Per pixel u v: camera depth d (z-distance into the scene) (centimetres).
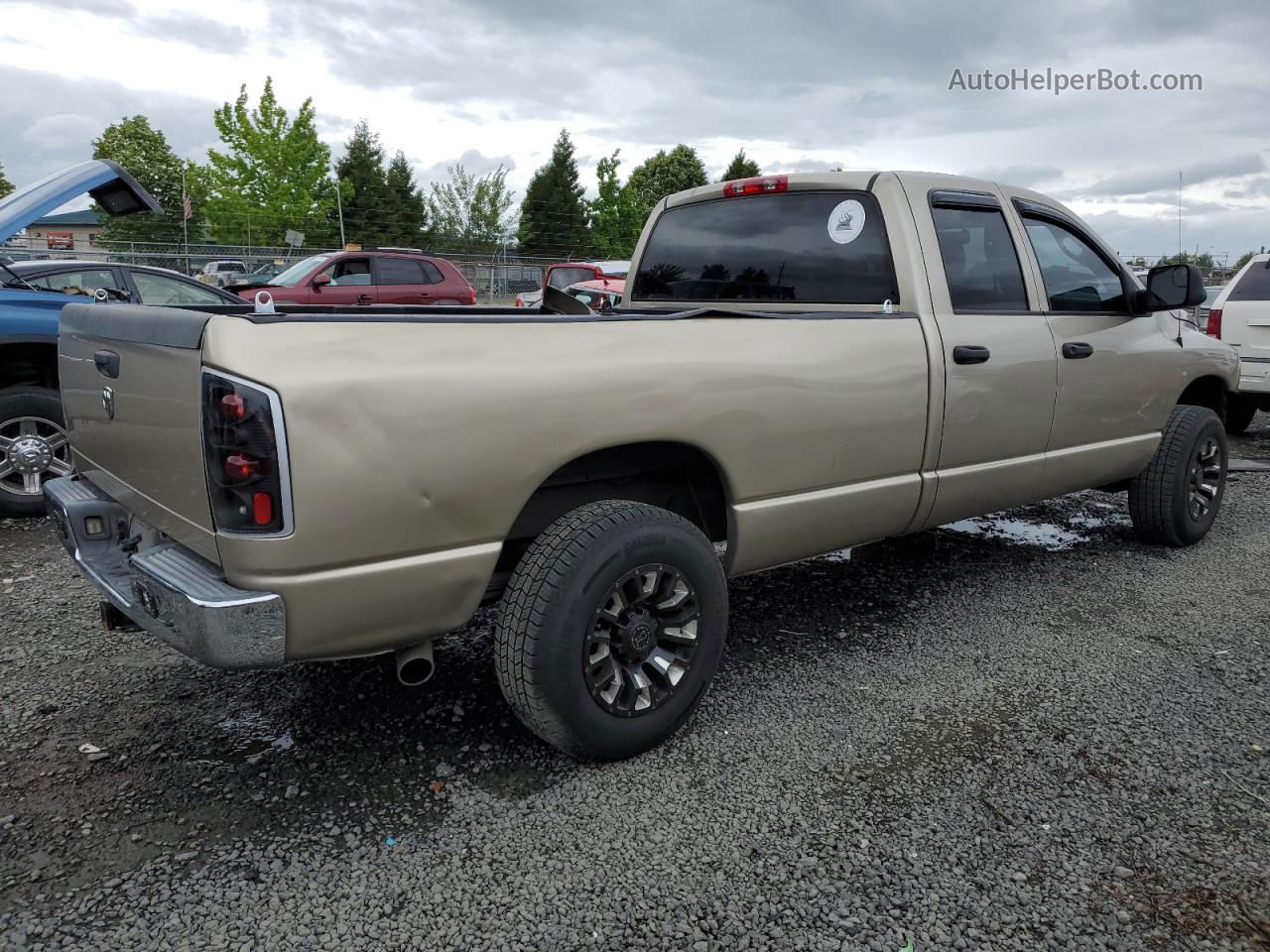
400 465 226
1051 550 513
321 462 214
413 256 1456
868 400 330
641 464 303
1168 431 493
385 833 249
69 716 311
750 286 412
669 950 208
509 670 258
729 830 251
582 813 259
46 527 544
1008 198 410
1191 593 441
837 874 234
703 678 294
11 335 548
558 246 4812
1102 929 215
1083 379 422
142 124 5325
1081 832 251
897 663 360
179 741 296
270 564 215
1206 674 350
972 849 244
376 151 5153
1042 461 414
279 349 213
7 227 391
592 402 257
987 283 389
